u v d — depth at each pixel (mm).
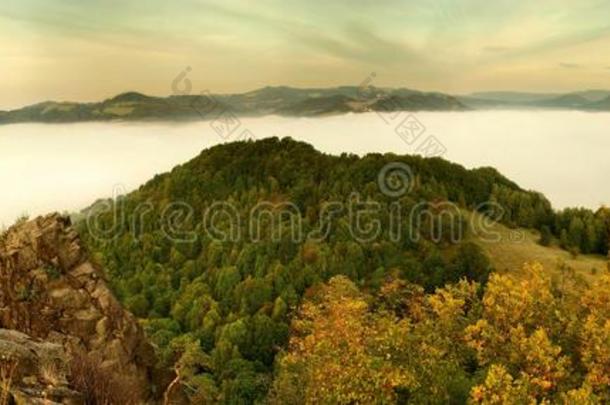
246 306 133250
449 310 49219
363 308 48719
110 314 26484
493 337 42781
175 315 136250
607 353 38281
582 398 32188
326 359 39344
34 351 16000
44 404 13523
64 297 26406
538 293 47875
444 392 37531
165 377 27062
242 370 97938
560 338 45219
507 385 32812
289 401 46656
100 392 15789
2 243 28031
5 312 25641
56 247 27766
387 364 35812
